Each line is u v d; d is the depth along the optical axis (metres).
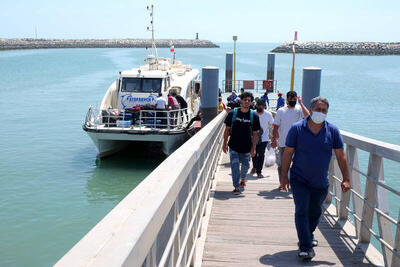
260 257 4.80
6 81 52.00
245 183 8.14
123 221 1.65
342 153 4.40
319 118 4.17
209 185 7.29
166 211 2.21
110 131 14.62
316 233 5.52
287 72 72.75
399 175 13.78
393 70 82.69
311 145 4.36
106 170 14.60
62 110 29.62
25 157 16.44
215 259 4.74
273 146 7.71
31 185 12.89
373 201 4.78
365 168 14.95
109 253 1.35
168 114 14.62
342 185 4.43
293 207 6.83
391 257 4.30
